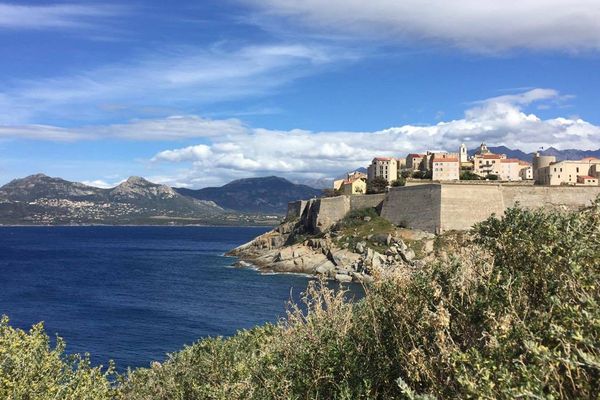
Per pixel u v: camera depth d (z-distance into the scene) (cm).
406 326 692
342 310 918
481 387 473
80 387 1120
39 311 6303
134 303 6850
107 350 4444
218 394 1089
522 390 434
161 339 4850
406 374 694
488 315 593
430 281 723
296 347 906
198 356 1481
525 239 689
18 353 1044
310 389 790
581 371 463
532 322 564
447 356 587
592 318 480
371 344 772
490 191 9319
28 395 1008
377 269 801
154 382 1506
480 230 775
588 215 696
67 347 4509
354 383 746
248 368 1062
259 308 6322
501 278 667
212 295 7356
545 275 646
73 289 8275
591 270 602
